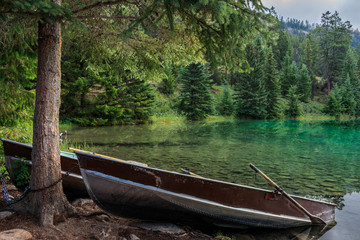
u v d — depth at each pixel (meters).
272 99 42.09
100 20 5.41
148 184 3.85
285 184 7.03
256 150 12.22
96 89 25.12
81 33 5.55
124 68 6.52
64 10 2.94
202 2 2.84
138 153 10.85
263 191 4.27
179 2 3.28
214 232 4.30
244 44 3.95
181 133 18.67
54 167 3.57
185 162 9.41
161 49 5.87
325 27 67.94
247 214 4.21
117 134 17.30
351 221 4.81
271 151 12.02
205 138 16.12
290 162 9.78
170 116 31.83
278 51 73.88
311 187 6.80
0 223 3.22
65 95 22.25
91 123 22.66
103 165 3.83
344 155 11.27
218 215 4.16
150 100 26.33
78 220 3.68
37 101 3.53
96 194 3.91
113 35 5.55
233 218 4.23
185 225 4.38
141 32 5.54
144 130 20.30
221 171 8.27
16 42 4.28
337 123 33.50
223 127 24.30
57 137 3.63
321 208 4.89
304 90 56.47
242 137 16.98
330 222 4.78
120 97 24.44
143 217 4.23
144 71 6.54
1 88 5.99
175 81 41.03
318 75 82.44
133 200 3.95
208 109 33.69
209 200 4.01
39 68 3.51
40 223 3.30
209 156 10.59
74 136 15.80
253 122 32.19
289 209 4.52
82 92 22.11
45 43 3.47
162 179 3.86
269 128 24.02
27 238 2.89
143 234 3.70
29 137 6.93
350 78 59.88
